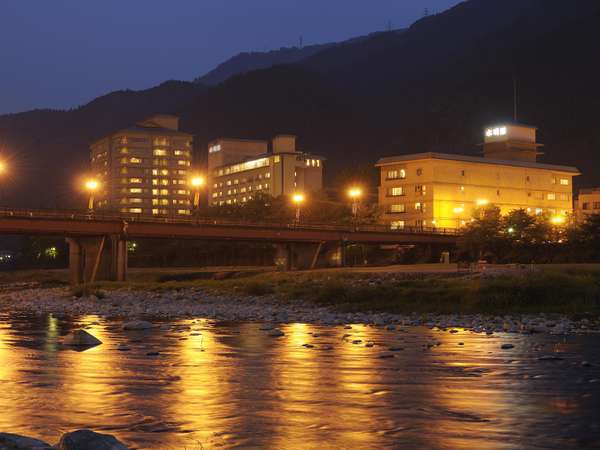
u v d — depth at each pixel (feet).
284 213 500.33
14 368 80.69
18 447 42.86
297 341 107.76
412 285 190.90
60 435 50.65
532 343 103.45
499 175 514.68
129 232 318.65
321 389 67.46
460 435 50.31
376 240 395.34
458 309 160.25
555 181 545.44
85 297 237.66
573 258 350.64
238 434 50.75
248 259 477.36
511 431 51.37
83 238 329.31
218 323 143.84
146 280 366.22
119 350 97.09
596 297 158.51
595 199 559.38
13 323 148.36
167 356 90.79
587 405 59.82
